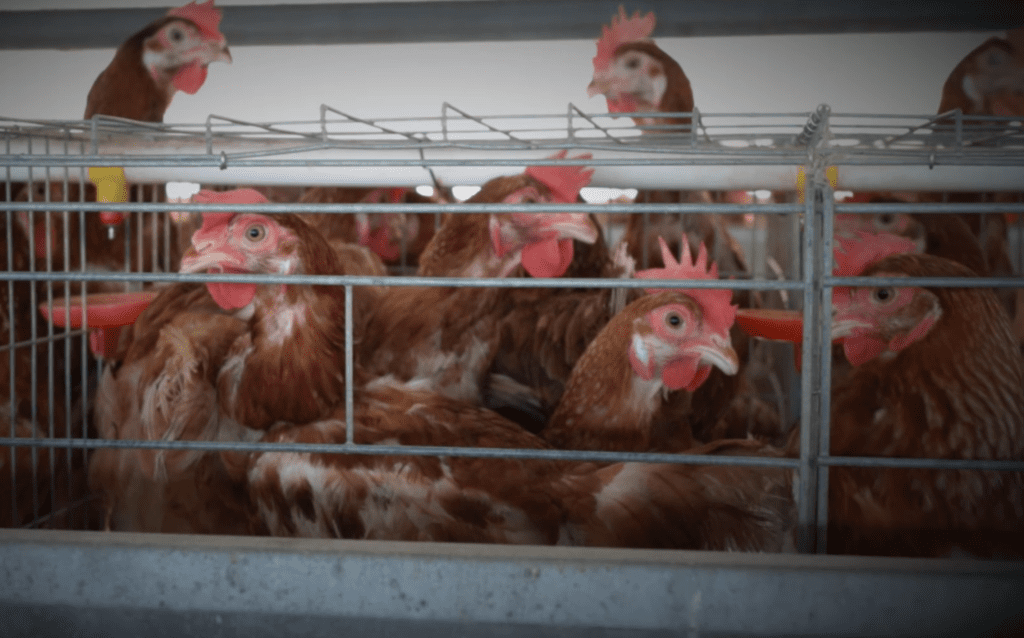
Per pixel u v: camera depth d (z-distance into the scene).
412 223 2.17
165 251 1.82
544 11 3.19
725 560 0.83
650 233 1.91
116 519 1.33
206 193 1.17
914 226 1.63
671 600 0.82
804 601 0.82
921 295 1.09
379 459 1.13
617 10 3.17
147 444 0.98
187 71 2.75
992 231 1.89
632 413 1.21
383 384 1.29
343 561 0.84
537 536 1.11
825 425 0.91
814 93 3.19
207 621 0.86
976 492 1.09
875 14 3.08
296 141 1.58
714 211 0.86
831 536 1.13
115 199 1.31
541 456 0.94
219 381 1.25
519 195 1.37
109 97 2.68
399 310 1.42
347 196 1.93
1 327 1.51
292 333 1.19
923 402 1.10
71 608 0.86
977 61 2.68
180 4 3.24
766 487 1.17
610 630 0.83
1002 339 1.09
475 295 1.39
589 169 1.41
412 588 0.84
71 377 1.60
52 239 1.66
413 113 3.31
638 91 2.82
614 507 1.13
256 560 0.85
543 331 1.43
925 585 0.81
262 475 1.15
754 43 3.16
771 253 2.22
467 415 1.22
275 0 3.24
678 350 1.15
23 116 3.26
